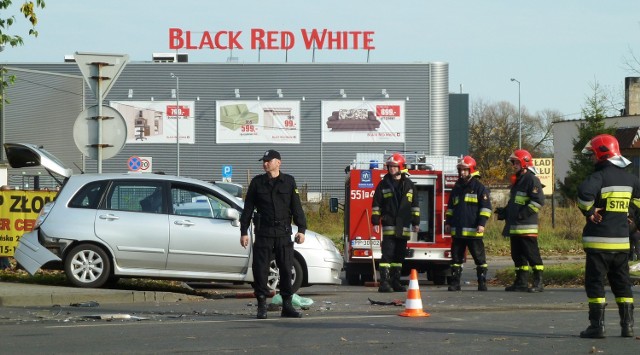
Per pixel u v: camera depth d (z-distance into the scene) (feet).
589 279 46.24
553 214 184.65
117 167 321.93
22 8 86.53
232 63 327.26
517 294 73.92
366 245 96.63
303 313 59.16
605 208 46.06
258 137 328.49
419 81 328.49
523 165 75.72
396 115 328.29
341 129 328.90
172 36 344.49
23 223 92.12
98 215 71.20
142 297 67.77
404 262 96.63
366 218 97.04
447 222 80.12
